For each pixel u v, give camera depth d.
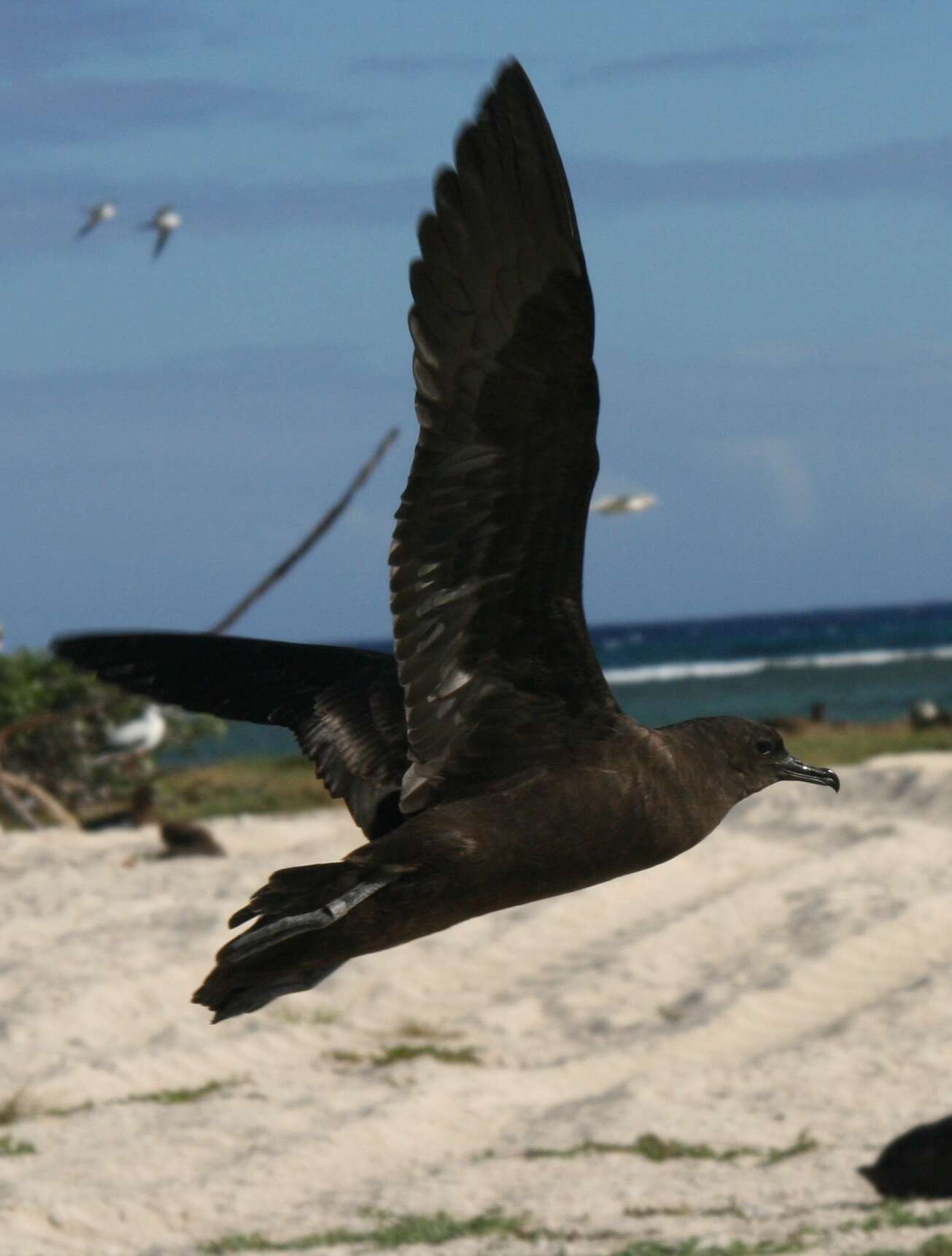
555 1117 12.91
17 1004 15.62
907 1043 14.20
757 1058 14.30
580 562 4.84
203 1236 10.76
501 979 16.91
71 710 29.05
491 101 4.17
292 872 4.87
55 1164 11.86
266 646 5.81
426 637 4.86
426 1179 11.62
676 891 19.36
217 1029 15.08
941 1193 10.72
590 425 4.57
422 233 4.23
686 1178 11.45
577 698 5.14
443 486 4.62
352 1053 14.80
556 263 4.32
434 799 5.12
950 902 17.72
